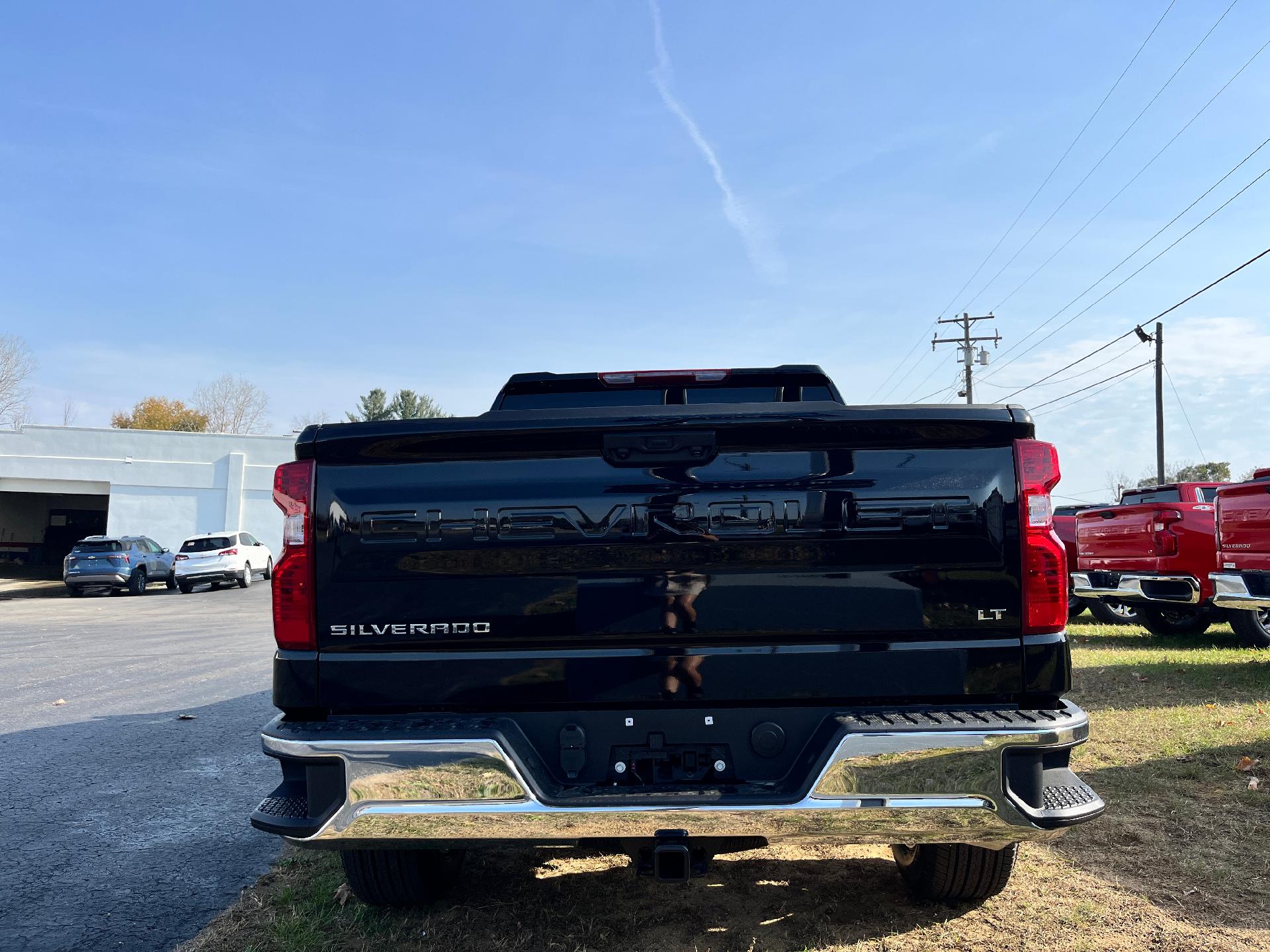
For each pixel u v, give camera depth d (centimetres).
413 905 345
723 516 265
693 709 266
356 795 250
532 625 266
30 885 387
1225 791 464
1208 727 590
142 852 429
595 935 316
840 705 265
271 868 403
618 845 267
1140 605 1105
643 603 265
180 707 805
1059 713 258
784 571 264
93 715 767
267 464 3903
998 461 266
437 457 269
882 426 265
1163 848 390
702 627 264
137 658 1168
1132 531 1059
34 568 4362
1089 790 259
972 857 313
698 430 266
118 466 3809
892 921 323
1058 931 312
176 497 3838
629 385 393
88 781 555
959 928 316
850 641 265
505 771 249
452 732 251
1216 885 350
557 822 248
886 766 247
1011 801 247
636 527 266
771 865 383
